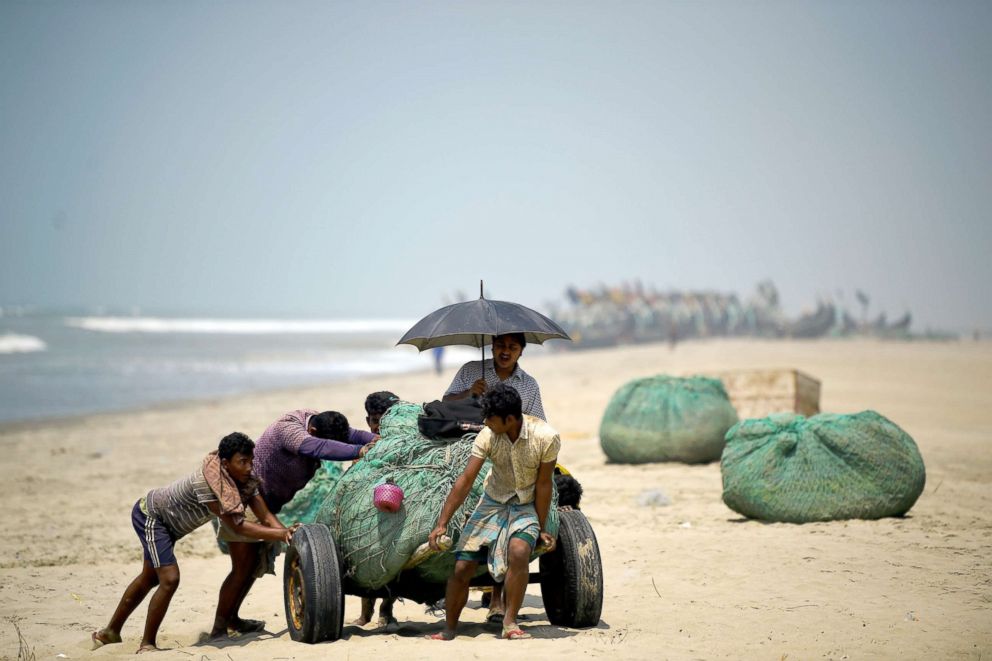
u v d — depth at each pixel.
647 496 40.78
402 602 27.12
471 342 25.08
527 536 20.16
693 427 51.41
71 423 87.12
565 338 22.84
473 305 22.61
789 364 146.75
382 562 20.67
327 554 20.78
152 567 22.16
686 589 26.08
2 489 50.38
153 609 21.91
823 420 35.84
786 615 23.03
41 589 29.50
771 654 19.67
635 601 24.84
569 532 21.84
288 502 25.66
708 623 22.41
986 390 100.31
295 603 21.62
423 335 22.22
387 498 20.42
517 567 20.17
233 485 21.72
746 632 21.53
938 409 81.50
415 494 20.67
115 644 22.67
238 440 21.67
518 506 20.39
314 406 101.06
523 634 20.67
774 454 35.47
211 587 29.59
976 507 37.84
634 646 20.08
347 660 19.11
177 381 149.00
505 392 19.52
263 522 22.03
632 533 34.34
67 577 31.25
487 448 19.81
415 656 19.23
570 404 94.44
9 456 63.94
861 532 32.81
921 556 29.28
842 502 34.84
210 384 141.88
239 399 113.00
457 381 23.22
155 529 21.92
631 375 134.75
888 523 34.25
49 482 52.69
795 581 26.59
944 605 23.81
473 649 19.77
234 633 23.59
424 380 139.88
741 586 26.22
